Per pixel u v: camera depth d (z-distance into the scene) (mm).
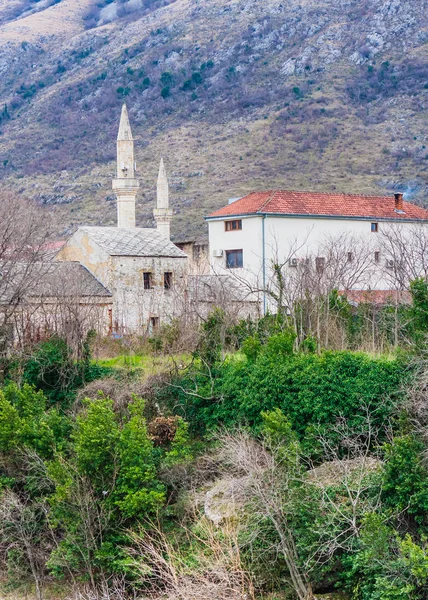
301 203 61688
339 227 61156
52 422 31406
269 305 53719
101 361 39281
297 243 57375
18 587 27609
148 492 27797
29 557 26875
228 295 48875
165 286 52906
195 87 183375
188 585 23391
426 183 117375
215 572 22922
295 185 123125
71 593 26797
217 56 193250
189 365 34562
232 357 34625
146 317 51656
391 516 23047
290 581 23969
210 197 122750
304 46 188125
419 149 134875
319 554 23625
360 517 23766
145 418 32562
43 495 29828
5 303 40344
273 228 59344
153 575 26031
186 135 158750
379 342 39031
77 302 42688
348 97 165250
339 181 122812
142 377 35438
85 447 27938
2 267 40875
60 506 27266
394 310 39719
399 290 48312
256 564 24172
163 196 68625
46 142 168250
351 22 195750
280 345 31281
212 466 29844
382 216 62781
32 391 33156
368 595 22266
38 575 27906
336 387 28625
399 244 51219
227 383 32094
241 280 50219
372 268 56812
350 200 64062
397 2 195250
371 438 27953
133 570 25859
